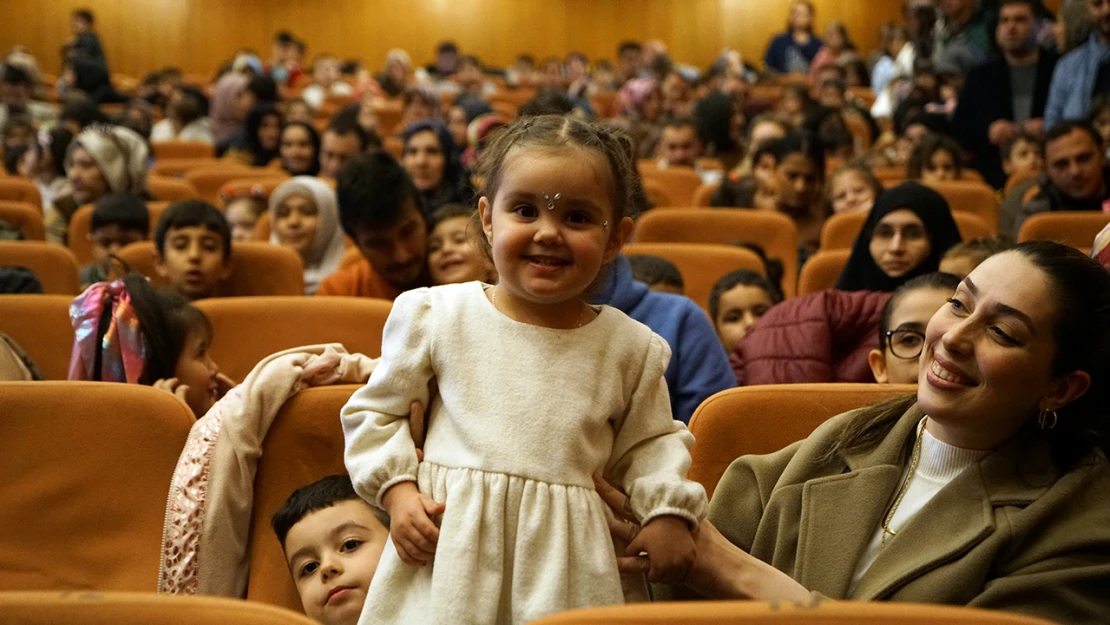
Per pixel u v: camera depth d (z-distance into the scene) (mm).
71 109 7465
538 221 1354
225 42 16953
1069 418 1523
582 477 1365
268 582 1869
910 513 1580
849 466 1655
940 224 3086
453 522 1324
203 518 1839
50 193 5844
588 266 1355
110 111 10953
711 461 1855
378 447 1407
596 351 1411
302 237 4051
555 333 1399
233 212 4832
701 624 1059
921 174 5461
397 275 3092
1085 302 1450
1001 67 6473
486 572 1313
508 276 1366
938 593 1450
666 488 1376
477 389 1376
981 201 4766
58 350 2684
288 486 1907
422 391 1426
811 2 16906
